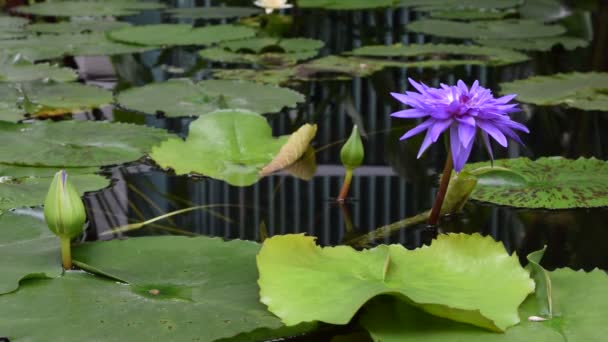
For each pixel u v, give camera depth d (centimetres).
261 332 211
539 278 214
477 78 308
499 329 209
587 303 212
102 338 209
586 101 285
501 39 349
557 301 213
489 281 214
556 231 235
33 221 229
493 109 220
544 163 252
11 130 260
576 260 228
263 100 282
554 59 327
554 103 284
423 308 210
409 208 242
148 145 259
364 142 268
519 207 241
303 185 250
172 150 254
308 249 218
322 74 309
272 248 217
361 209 242
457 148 220
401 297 211
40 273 218
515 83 298
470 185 238
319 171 255
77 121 265
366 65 315
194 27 373
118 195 244
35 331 210
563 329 209
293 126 275
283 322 210
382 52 327
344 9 439
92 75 309
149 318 212
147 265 221
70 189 219
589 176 247
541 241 232
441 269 216
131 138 260
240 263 221
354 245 232
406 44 350
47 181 244
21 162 249
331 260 217
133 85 300
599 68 319
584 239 233
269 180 251
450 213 240
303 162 259
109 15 403
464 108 219
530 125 276
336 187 249
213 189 247
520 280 214
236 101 281
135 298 215
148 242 225
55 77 300
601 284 215
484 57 324
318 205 243
